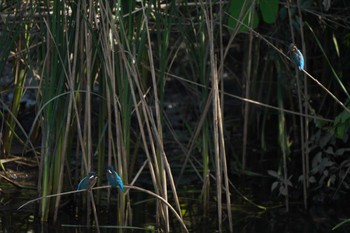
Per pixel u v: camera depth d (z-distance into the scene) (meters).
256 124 13.97
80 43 9.94
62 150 10.00
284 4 11.08
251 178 12.08
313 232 9.95
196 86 11.70
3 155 11.75
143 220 10.13
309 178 11.43
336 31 12.13
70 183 10.67
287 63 12.16
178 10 10.48
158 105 9.59
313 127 12.44
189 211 10.59
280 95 12.23
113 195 10.97
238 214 10.58
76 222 10.05
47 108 9.92
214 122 9.79
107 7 9.35
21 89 11.56
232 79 15.57
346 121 11.05
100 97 10.05
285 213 10.71
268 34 12.30
